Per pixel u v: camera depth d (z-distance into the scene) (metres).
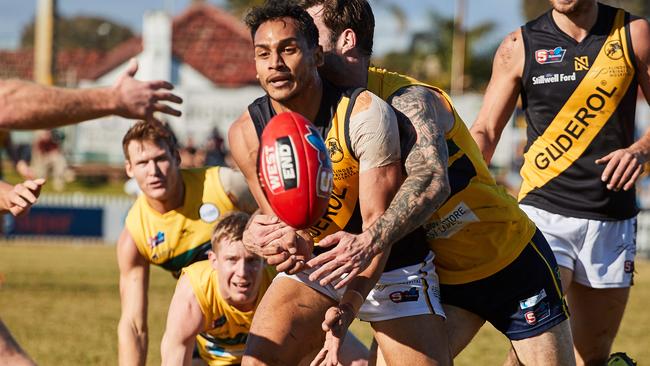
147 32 93.81
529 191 14.66
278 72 10.20
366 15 11.24
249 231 11.05
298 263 10.84
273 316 11.41
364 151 10.45
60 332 22.36
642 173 13.68
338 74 11.11
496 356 19.72
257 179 11.34
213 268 13.49
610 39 14.05
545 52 14.27
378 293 11.63
